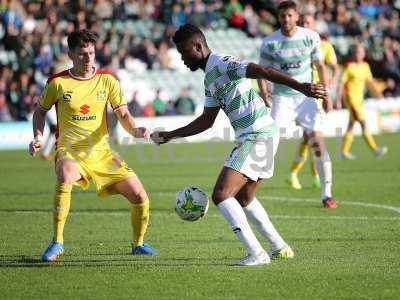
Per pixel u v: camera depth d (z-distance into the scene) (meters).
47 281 20.91
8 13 87.19
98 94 24.20
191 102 85.62
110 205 37.56
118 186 24.30
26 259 24.14
